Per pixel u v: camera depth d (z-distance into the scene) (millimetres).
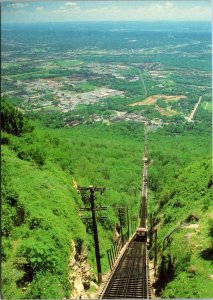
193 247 23844
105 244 32281
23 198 23047
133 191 57812
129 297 21141
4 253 18688
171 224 34094
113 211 41656
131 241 40281
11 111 35969
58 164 37750
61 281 18922
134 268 27781
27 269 18594
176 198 40125
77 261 22547
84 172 50688
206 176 39938
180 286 19859
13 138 33344
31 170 28891
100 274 25266
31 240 19750
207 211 30125
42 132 46031
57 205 25531
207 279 19859
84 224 29781
